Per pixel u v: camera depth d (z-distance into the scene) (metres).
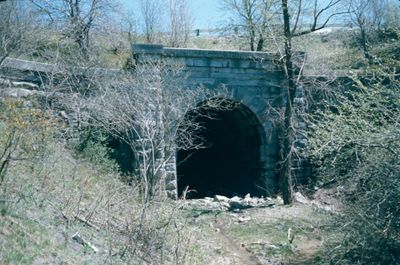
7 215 7.98
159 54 18.23
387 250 9.86
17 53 16.08
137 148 15.73
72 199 10.53
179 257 10.30
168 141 16.52
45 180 10.41
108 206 10.43
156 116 15.32
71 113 15.82
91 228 9.75
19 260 6.86
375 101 11.98
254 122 20.86
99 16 25.38
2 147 9.53
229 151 25.30
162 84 16.31
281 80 20.30
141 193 13.14
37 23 19.69
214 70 19.48
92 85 16.59
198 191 25.36
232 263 11.83
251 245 13.41
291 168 19.16
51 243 7.98
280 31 18.84
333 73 20.00
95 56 20.12
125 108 15.18
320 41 28.62
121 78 16.47
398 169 10.08
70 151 14.89
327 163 16.30
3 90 11.88
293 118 18.33
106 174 14.96
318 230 13.97
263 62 20.02
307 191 19.25
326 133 13.25
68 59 17.30
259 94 20.22
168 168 17.47
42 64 16.36
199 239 12.76
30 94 14.11
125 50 26.16
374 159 10.70
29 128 10.49
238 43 28.02
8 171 9.31
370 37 27.38
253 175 21.95
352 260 10.36
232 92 19.78
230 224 15.21
